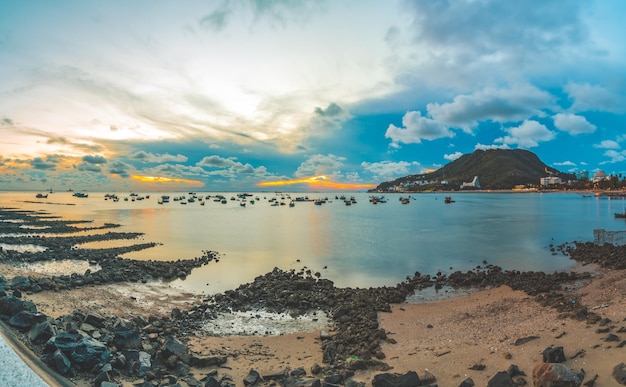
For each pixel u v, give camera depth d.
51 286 22.50
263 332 18.53
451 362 12.78
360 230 70.81
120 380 10.80
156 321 18.75
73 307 18.91
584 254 40.53
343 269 35.53
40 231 61.53
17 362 8.52
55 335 11.29
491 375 11.34
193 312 21.05
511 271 32.25
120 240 53.44
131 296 23.83
